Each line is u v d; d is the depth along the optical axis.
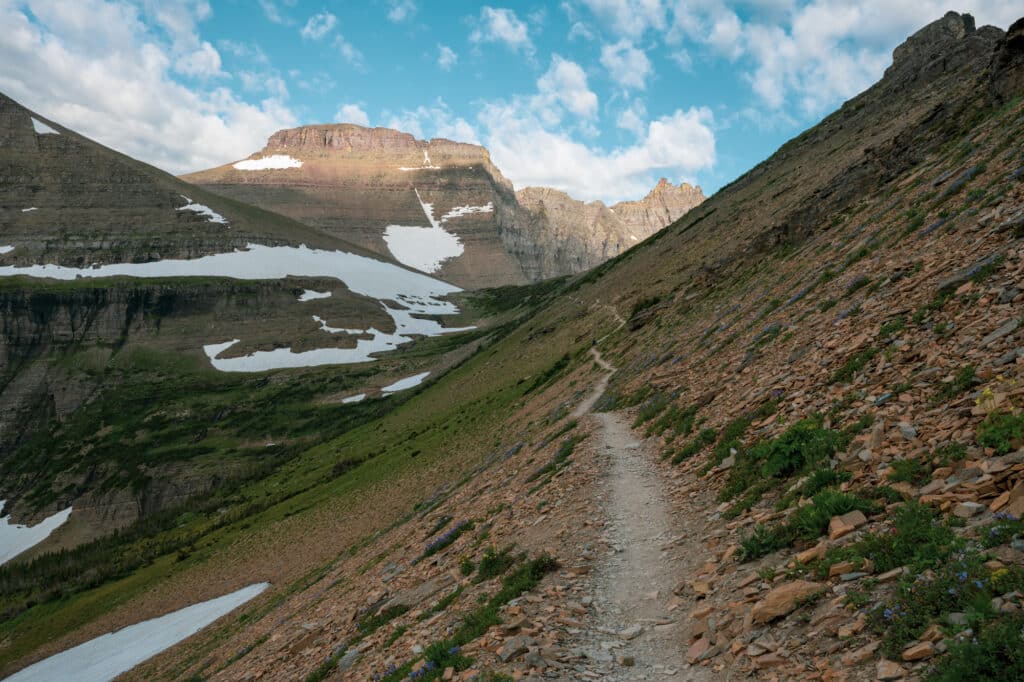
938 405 9.89
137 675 59.44
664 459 19.05
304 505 102.25
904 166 39.75
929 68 92.62
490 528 19.58
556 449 28.78
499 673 8.73
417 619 14.46
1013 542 6.12
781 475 12.02
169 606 86.62
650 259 118.50
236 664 28.00
